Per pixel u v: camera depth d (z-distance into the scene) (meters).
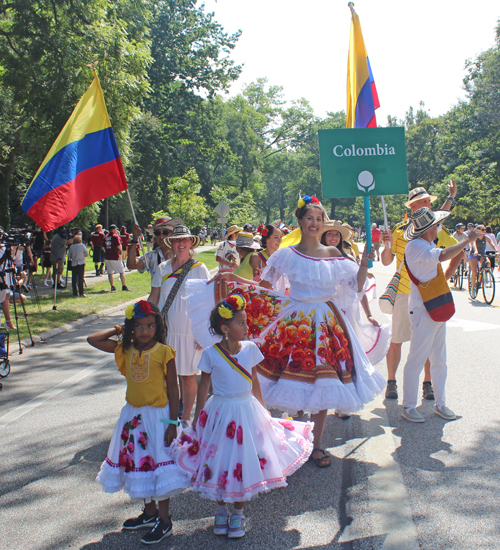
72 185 6.98
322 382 4.39
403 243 6.12
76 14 16.86
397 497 3.79
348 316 5.38
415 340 5.31
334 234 6.02
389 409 5.77
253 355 3.69
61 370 7.82
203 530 3.54
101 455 4.76
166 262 5.73
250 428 3.55
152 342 3.60
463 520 3.45
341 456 4.60
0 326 10.03
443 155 69.12
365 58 6.15
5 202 28.52
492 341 8.67
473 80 58.25
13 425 5.56
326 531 3.44
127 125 18.80
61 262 17.98
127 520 3.60
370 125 6.16
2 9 16.70
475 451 4.51
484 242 13.80
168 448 3.51
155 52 41.47
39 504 3.92
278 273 5.00
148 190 44.59
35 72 16.73
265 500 3.89
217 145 51.00
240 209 46.78
